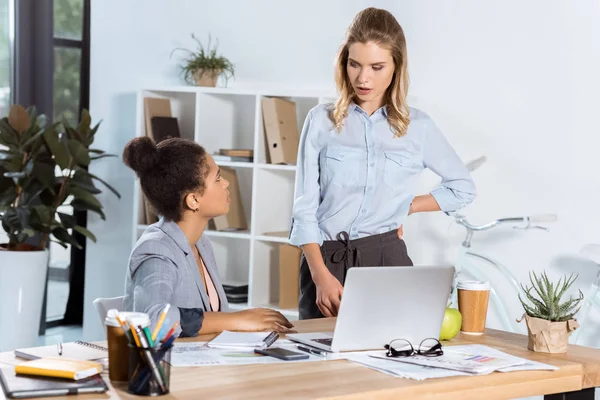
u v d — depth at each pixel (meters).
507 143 4.15
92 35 5.20
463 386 1.79
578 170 4.00
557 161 4.04
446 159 2.88
